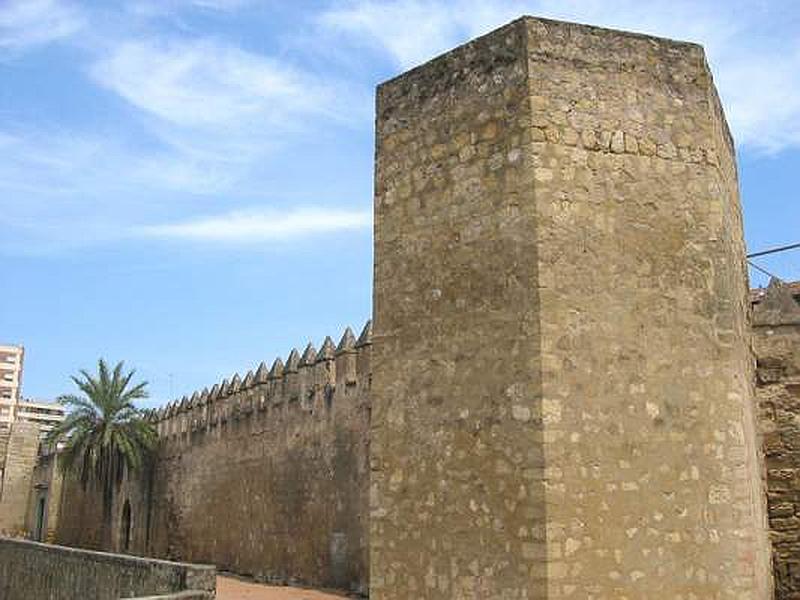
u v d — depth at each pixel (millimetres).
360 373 25688
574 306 9078
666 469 8984
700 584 8789
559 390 8820
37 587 17266
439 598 9141
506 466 8875
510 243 9336
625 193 9562
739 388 9586
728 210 10664
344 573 24859
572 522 8531
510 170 9492
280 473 29672
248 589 26047
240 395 33750
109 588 14141
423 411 9781
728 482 9203
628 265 9391
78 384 41094
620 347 9148
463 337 9570
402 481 9812
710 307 9648
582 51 9797
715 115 10484
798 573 11695
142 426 41031
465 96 10133
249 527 31312
